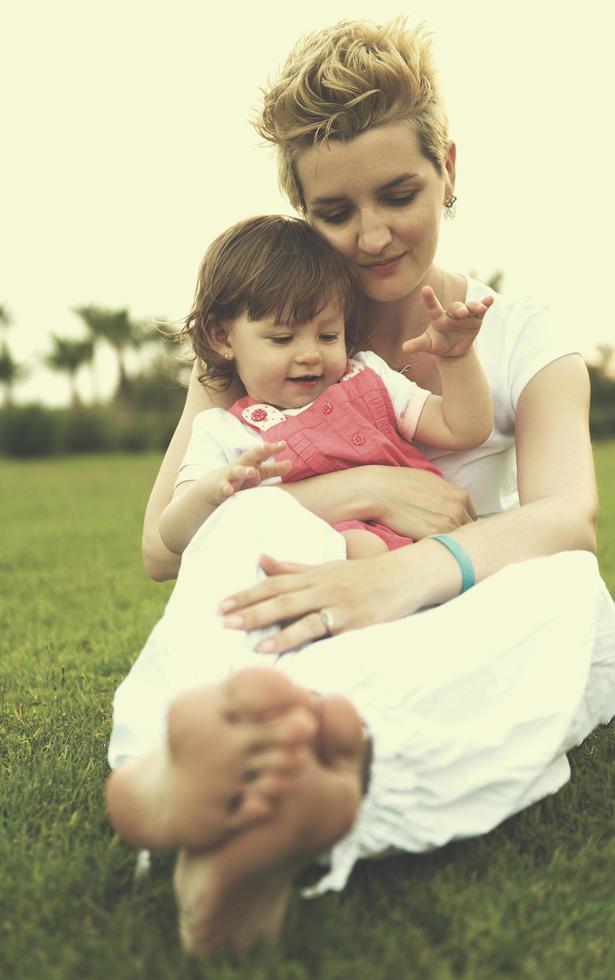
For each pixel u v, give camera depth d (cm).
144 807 130
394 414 233
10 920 152
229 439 224
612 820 180
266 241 231
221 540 181
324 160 221
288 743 117
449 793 158
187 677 166
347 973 131
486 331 242
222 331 241
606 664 195
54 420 2922
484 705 166
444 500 217
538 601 178
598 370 2988
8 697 294
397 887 158
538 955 139
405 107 217
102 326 4384
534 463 224
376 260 230
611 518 745
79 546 715
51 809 194
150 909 152
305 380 232
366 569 180
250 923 135
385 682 160
